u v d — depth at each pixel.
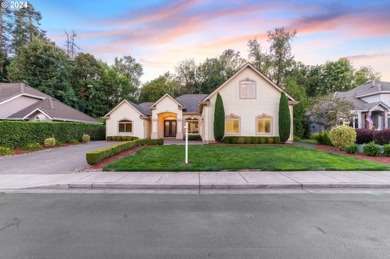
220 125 20.38
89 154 10.85
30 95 27.34
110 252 3.51
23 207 5.75
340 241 3.88
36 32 49.72
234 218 4.95
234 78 21.50
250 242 3.84
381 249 3.60
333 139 15.54
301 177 8.54
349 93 37.09
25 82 32.50
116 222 4.73
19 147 16.84
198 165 10.51
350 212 5.31
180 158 12.27
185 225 4.57
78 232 4.25
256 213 5.26
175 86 47.97
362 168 9.82
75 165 11.34
